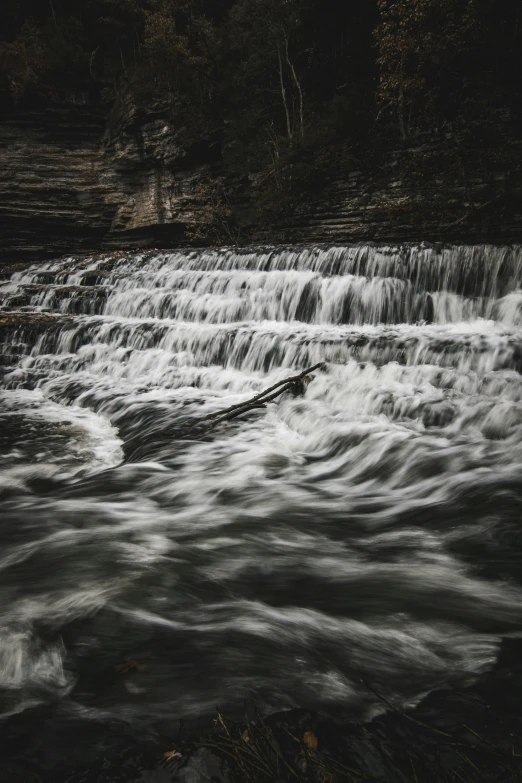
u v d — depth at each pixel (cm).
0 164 2984
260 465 621
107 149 3098
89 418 902
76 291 1639
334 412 764
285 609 316
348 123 2283
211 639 280
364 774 193
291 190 2341
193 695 235
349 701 231
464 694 236
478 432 664
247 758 200
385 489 544
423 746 205
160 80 2969
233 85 2872
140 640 281
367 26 2786
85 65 3269
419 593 333
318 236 2267
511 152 1856
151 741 211
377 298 1232
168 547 409
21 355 1298
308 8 2747
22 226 2994
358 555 396
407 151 2105
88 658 267
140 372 1120
